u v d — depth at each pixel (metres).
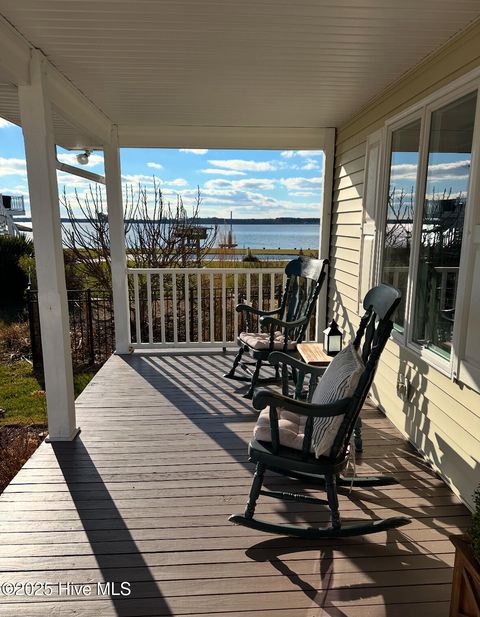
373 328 2.10
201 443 2.77
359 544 1.88
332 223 4.63
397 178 3.05
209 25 2.17
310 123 4.26
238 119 4.09
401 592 1.63
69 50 2.46
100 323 6.99
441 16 2.06
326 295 4.79
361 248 3.71
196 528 1.97
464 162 2.21
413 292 2.73
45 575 1.70
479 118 2.04
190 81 3.02
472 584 1.35
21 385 5.00
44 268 2.63
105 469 2.46
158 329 6.65
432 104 2.50
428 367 2.55
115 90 3.21
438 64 2.48
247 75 2.89
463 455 2.17
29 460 2.56
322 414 1.71
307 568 1.74
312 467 1.78
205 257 7.89
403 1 1.92
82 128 3.54
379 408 3.33
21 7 1.96
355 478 2.29
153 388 3.76
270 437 1.92
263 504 2.14
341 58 2.61
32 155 2.53
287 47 2.44
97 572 1.71
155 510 2.09
